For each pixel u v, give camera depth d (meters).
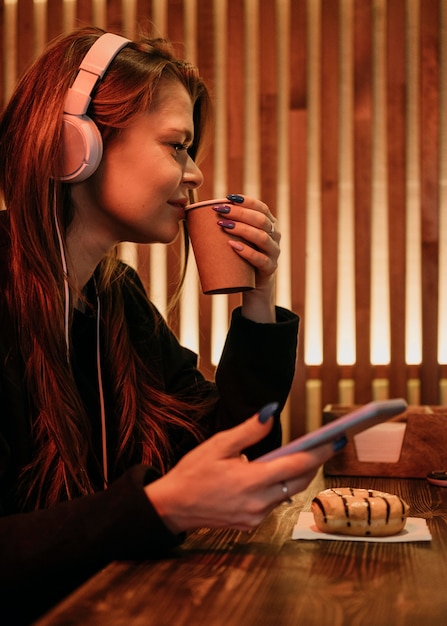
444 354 3.45
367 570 0.89
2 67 3.65
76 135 1.22
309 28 3.48
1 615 1.00
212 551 0.97
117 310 1.45
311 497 1.34
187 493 0.89
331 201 3.43
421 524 1.10
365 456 1.60
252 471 0.88
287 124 3.49
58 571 0.89
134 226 1.29
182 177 1.31
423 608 0.76
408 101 3.43
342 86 3.47
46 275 1.23
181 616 0.74
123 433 1.38
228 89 3.49
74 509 0.91
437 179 3.38
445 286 3.45
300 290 3.44
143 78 1.26
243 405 1.41
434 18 3.35
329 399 3.41
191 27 3.53
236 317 1.42
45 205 1.24
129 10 3.57
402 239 3.40
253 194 3.53
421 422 1.58
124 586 0.83
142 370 1.48
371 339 3.42
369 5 3.39
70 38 1.30
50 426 1.20
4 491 1.16
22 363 1.22
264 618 0.73
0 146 1.29
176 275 3.44
